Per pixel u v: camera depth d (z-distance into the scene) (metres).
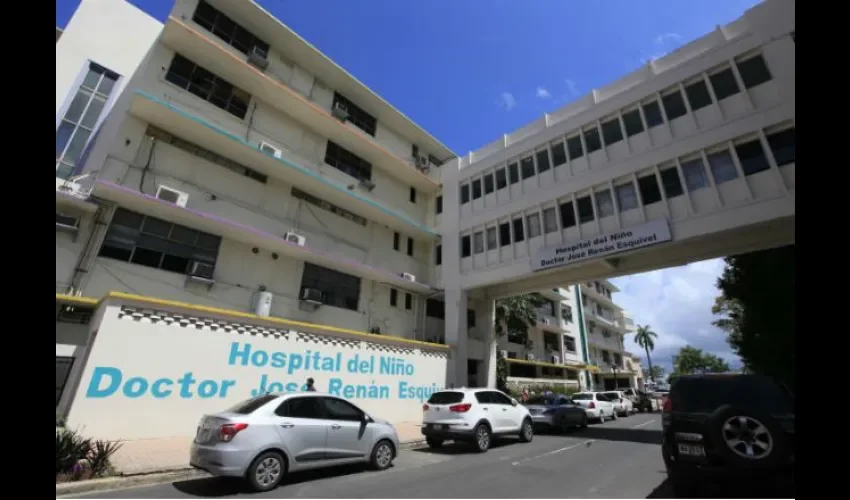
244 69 15.39
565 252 16.80
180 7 14.70
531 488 6.79
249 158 15.48
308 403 7.40
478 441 10.51
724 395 5.81
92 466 6.70
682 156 14.55
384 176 22.08
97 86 14.08
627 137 16.17
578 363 41.25
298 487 6.76
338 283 18.08
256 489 6.34
